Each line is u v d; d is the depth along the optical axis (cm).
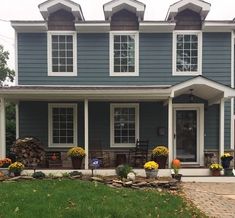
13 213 643
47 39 1465
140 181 1096
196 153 1460
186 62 1469
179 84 1259
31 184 967
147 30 1462
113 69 1462
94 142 1462
